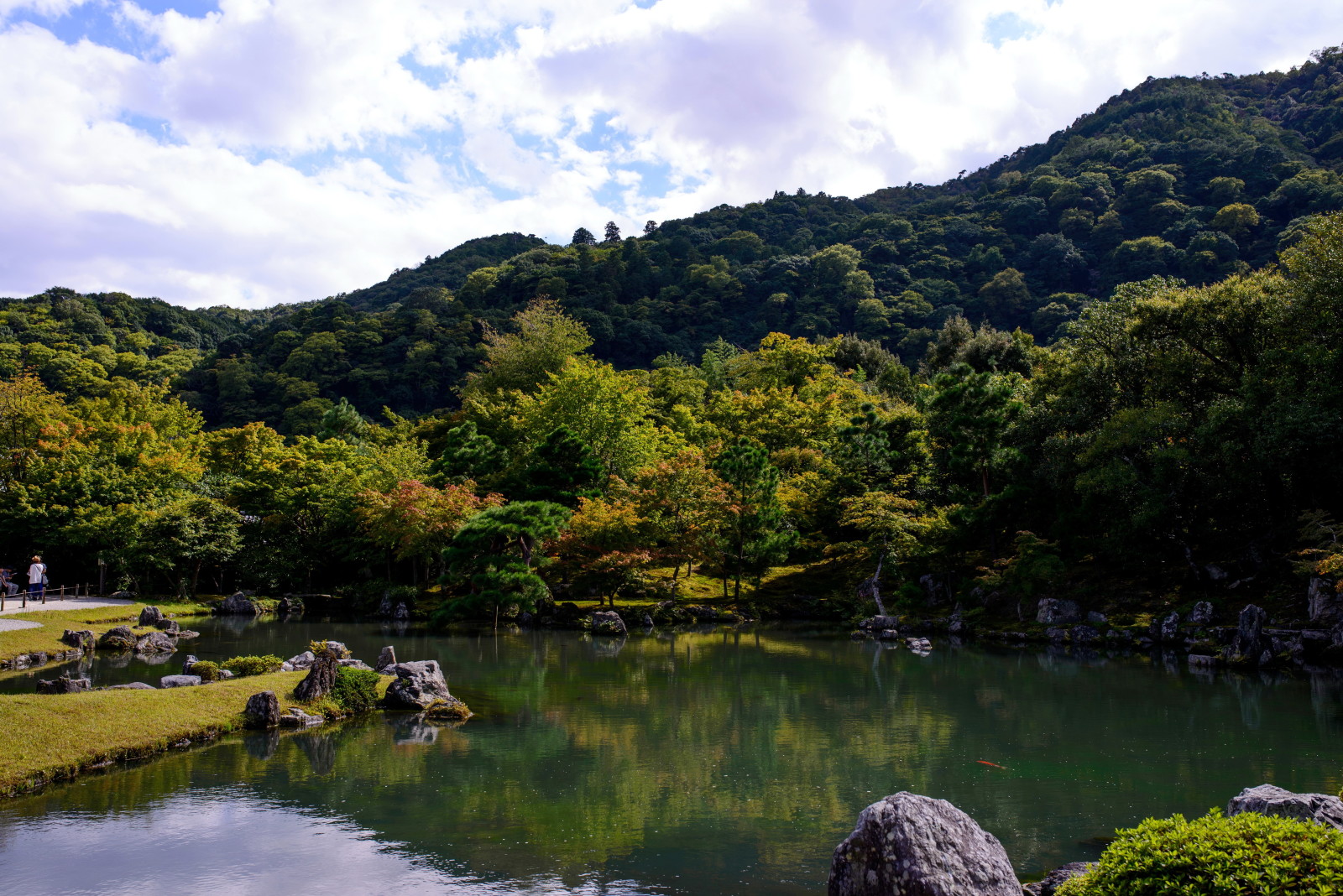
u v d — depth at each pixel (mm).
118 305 133750
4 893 9836
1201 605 32938
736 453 47156
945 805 7918
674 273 147750
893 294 126188
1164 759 16641
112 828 12133
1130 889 6312
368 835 12023
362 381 108938
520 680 26297
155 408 61531
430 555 49438
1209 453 34438
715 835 12172
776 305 128500
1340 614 28250
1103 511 38281
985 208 150250
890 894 7309
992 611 40969
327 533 53594
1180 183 123062
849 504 47344
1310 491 33750
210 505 47406
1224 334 35781
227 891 10000
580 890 10117
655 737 18547
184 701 18578
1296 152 119562
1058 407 42094
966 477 46844
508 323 122875
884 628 40469
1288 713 21172
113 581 46219
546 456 51062
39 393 52812
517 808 13367
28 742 14820
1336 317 31891
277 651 30109
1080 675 27328
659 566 48594
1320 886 5520
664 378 83188
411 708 20719
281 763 15789
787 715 21016
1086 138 160875
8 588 41469
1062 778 15305
